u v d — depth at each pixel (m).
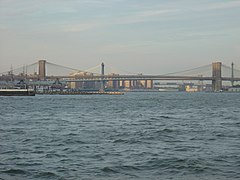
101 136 32.56
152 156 23.22
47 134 34.00
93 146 27.08
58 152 24.66
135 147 26.73
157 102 120.38
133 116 58.28
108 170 19.83
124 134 33.88
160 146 27.20
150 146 27.20
